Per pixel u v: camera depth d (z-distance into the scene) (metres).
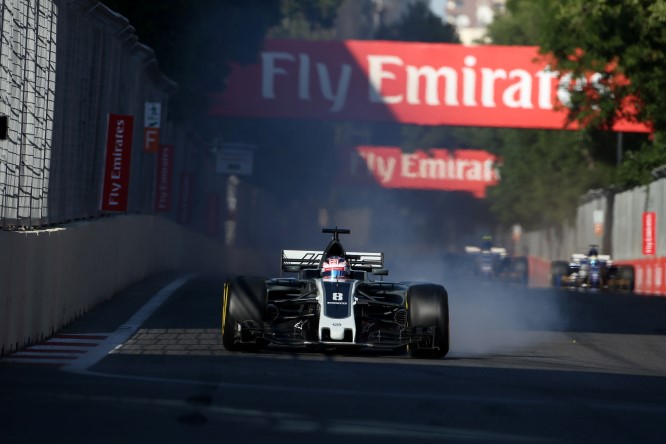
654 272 149.12
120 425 29.28
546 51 151.75
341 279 50.81
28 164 57.25
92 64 78.81
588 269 141.75
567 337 65.12
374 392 37.59
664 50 145.25
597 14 134.12
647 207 164.25
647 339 65.38
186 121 154.62
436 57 170.38
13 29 52.47
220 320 66.12
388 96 170.50
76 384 37.41
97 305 74.06
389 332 49.88
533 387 40.62
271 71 170.38
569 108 163.38
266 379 40.31
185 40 127.75
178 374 41.31
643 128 167.25
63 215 69.00
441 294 50.06
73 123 71.56
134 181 104.50
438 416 32.72
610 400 37.59
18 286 49.59
